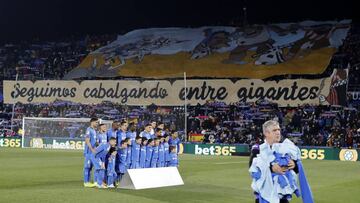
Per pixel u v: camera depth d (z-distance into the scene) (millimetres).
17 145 41625
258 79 41844
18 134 44188
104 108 45250
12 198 12945
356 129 37000
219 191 15492
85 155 16219
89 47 56469
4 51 58188
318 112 40000
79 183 17000
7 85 47469
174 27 58875
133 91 44531
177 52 50969
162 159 20109
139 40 54938
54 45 58281
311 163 29250
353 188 16906
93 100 45406
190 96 43125
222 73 46031
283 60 45875
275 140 6680
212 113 43188
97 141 16172
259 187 6578
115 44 55188
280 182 6566
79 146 39719
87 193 14203
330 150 33188
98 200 12883
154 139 19078
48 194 13812
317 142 37906
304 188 6480
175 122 43062
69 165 24406
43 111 46625
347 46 46719
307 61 44875
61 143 40344
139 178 15820
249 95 41688
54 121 40812
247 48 48906
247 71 45562
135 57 51531
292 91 40469
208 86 42812
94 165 15969
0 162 25891
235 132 40375
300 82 40438
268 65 45594
